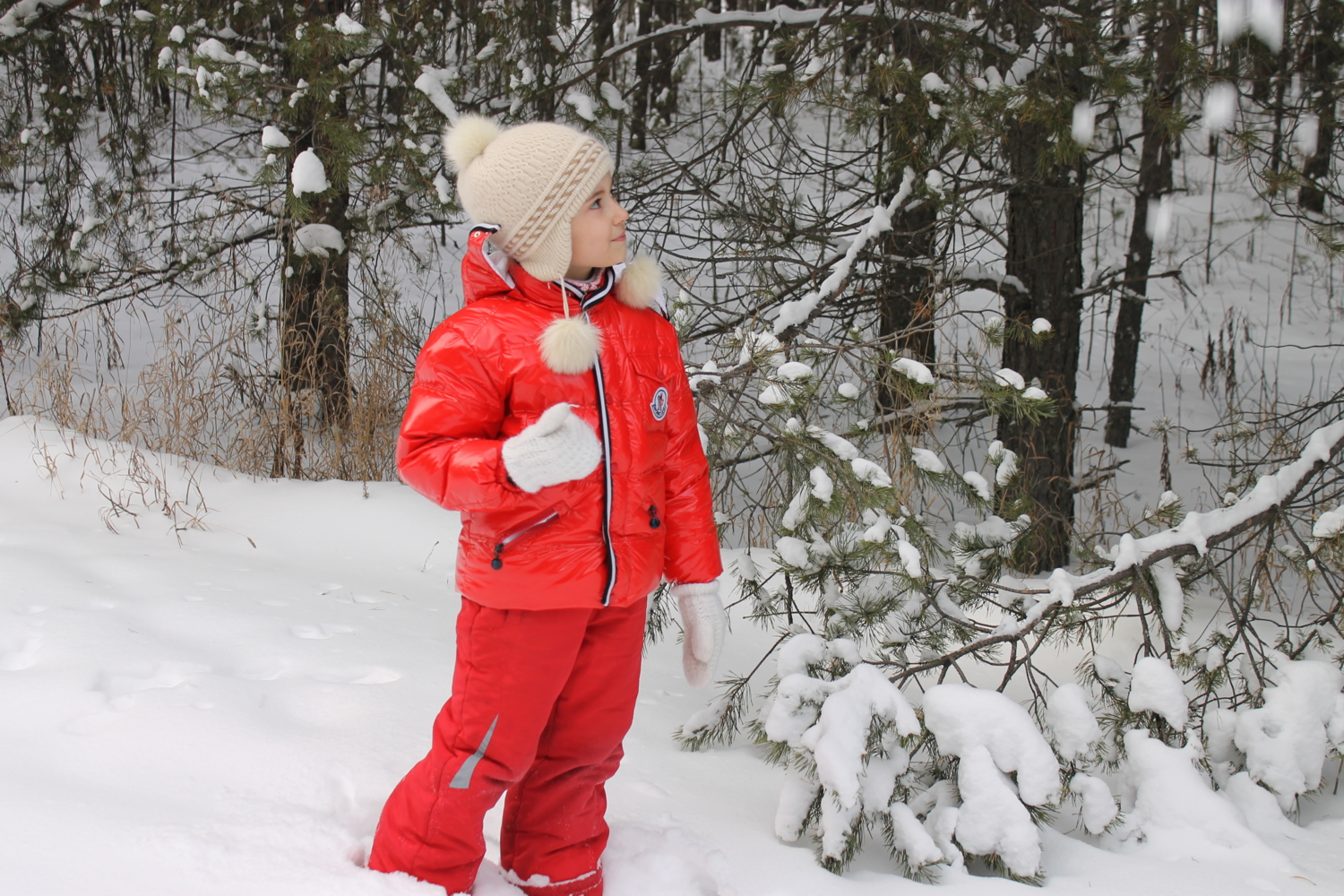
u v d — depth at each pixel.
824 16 4.45
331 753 2.30
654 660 3.46
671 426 1.97
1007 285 5.59
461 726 1.81
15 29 6.54
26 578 3.29
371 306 6.08
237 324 5.95
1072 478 5.83
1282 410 8.75
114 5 6.35
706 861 2.12
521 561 1.74
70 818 1.88
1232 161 4.31
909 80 4.18
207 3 5.61
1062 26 4.25
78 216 7.22
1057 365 5.65
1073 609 2.84
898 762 2.38
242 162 8.80
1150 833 2.44
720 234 5.86
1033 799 2.28
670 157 5.98
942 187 4.46
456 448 1.66
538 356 1.74
